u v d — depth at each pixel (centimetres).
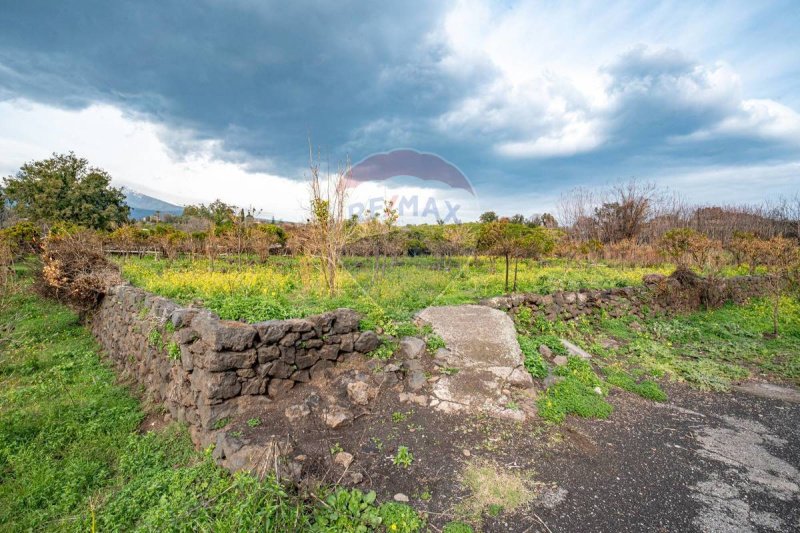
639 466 355
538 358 547
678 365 624
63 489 330
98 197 2555
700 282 994
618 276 1141
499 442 379
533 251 977
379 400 428
